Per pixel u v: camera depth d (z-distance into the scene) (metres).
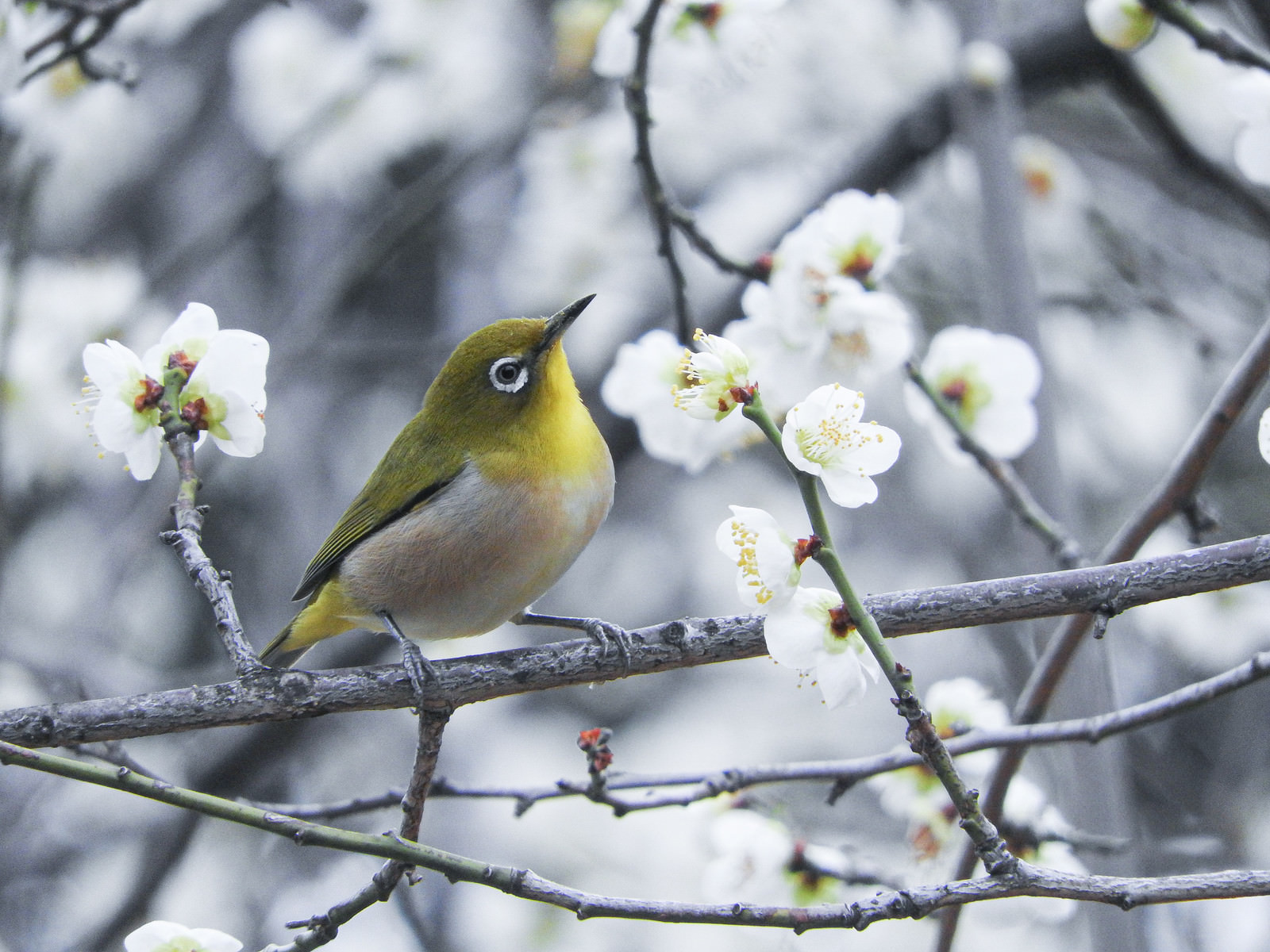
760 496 15.09
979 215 9.21
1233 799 11.65
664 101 12.43
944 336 7.72
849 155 11.98
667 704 14.55
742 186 13.73
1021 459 8.62
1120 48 7.07
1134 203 13.37
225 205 13.12
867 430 4.98
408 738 13.56
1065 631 6.80
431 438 7.22
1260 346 6.39
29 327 11.20
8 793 11.89
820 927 4.66
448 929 11.63
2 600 10.98
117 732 5.41
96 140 12.49
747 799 7.38
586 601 15.09
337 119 12.81
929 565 14.35
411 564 7.10
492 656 5.81
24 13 7.73
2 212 11.12
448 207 12.79
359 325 15.18
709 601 14.92
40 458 11.14
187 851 10.72
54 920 11.88
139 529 11.81
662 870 12.17
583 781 6.34
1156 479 13.09
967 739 6.31
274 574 14.01
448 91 12.93
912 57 13.15
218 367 5.77
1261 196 10.82
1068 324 13.41
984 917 7.67
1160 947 10.62
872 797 12.72
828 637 5.06
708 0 7.55
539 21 13.81
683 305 7.43
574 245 13.41
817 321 7.10
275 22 12.77
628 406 7.51
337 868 12.43
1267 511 12.31
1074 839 6.91
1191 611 10.45
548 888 4.80
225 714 5.49
